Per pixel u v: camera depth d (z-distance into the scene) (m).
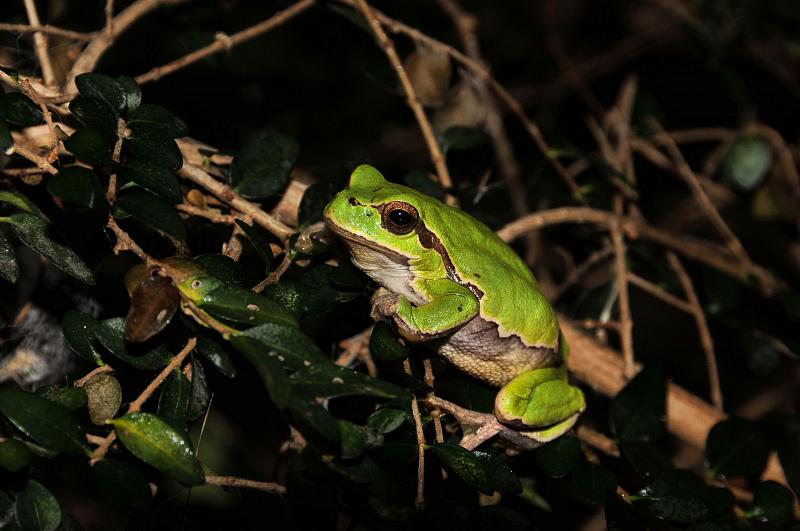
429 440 0.39
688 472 0.40
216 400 0.39
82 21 0.43
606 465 0.41
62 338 0.40
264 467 0.44
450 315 0.39
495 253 0.41
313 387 0.36
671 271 0.46
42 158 0.37
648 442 0.41
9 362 0.39
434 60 0.44
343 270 0.39
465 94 0.46
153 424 0.36
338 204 0.39
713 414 0.44
